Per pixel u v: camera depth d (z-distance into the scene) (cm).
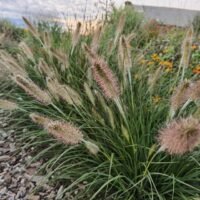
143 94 53
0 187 49
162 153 44
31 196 46
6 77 74
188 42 44
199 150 44
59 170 49
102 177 45
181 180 43
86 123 50
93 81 57
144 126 47
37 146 56
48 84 49
